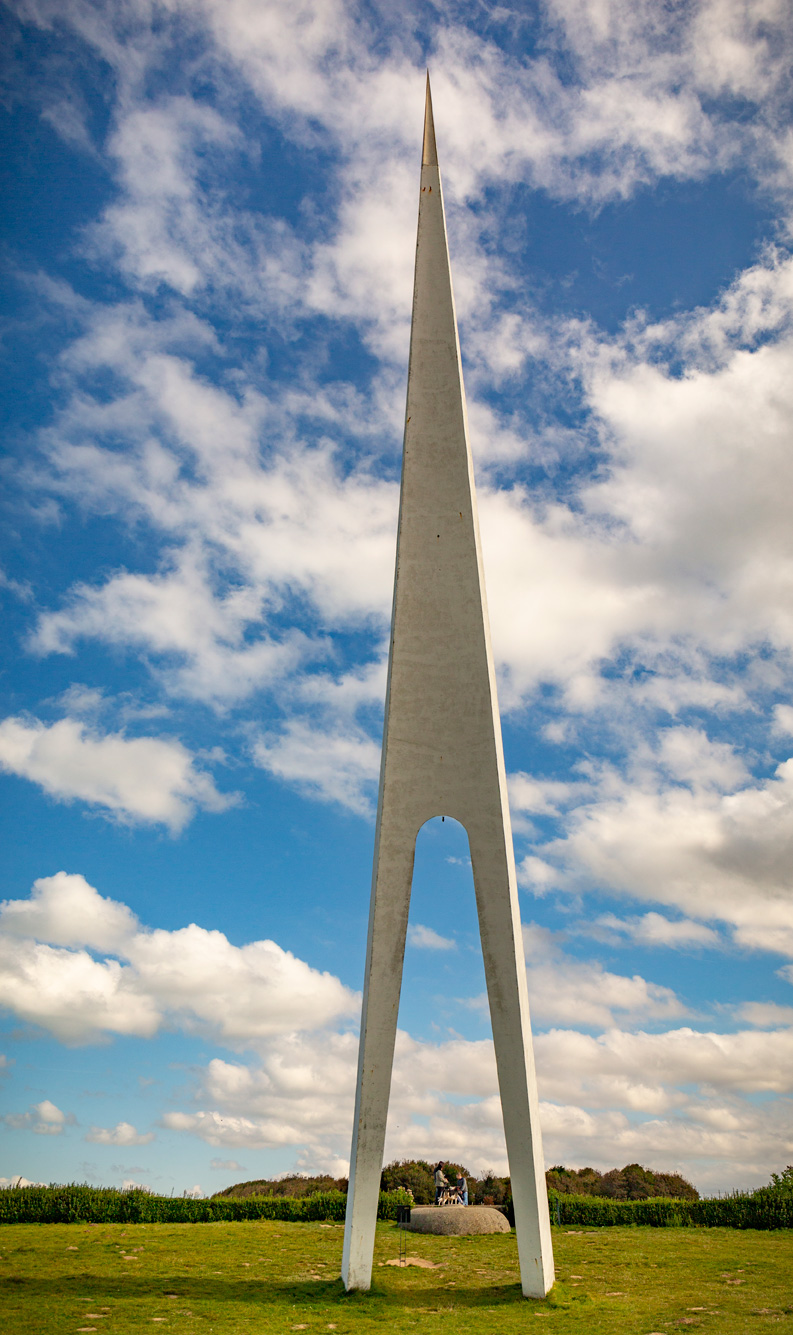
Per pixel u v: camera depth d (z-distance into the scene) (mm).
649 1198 25453
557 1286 13586
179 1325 10836
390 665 15211
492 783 14578
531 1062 14508
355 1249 13094
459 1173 23891
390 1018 13852
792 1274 14805
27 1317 11023
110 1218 20422
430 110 17281
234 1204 21953
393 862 14391
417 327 16281
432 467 15852
